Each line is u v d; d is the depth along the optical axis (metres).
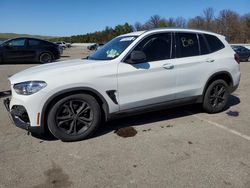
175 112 6.09
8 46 15.62
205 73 5.61
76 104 4.52
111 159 3.96
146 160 3.92
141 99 4.93
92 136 4.77
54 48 16.78
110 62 4.70
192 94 5.55
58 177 3.52
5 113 6.11
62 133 4.45
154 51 5.07
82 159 3.97
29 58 16.16
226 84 6.02
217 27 62.69
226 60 5.91
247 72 13.61
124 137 4.73
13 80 4.48
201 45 5.66
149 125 5.30
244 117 5.80
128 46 4.89
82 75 4.43
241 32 61.41
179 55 5.33
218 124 5.36
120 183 3.38
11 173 3.62
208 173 3.57
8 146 4.40
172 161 3.89
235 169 3.66
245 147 4.32
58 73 4.37
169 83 5.18
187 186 3.30
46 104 4.26
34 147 4.36
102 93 4.59
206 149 4.25
